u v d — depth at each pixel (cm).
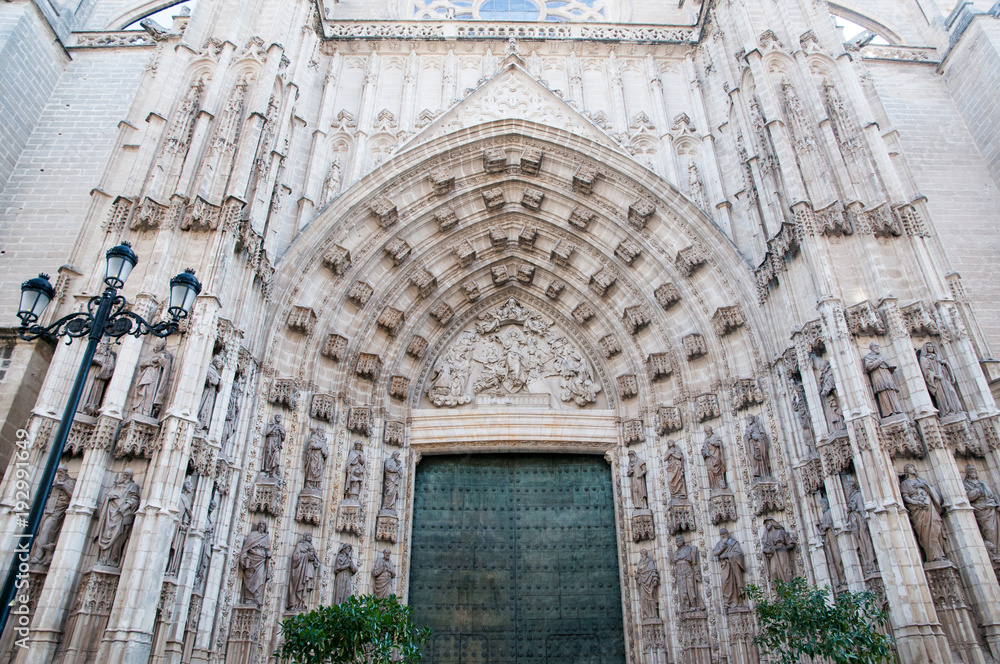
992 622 1238
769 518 1717
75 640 1166
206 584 1477
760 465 1778
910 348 1494
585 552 2033
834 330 1534
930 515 1346
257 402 1772
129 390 1408
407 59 2452
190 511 1406
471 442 2130
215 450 1487
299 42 2147
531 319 2377
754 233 1930
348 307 2100
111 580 1238
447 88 2383
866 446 1416
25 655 1132
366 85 2364
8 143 2250
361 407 2011
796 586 1333
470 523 2075
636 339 2189
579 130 2278
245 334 1695
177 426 1368
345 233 2097
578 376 2262
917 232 1652
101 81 2488
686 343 2019
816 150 1778
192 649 1403
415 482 2117
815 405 1587
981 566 1287
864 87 2144
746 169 1988
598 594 1972
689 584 1784
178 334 1496
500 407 2197
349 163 2214
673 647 1775
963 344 1525
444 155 2238
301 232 1980
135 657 1159
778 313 1822
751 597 1479
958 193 2273
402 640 1317
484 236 2352
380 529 1927
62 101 2434
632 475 2039
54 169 2280
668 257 2127
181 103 1816
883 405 1464
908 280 1619
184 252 1596
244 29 2008
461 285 2336
